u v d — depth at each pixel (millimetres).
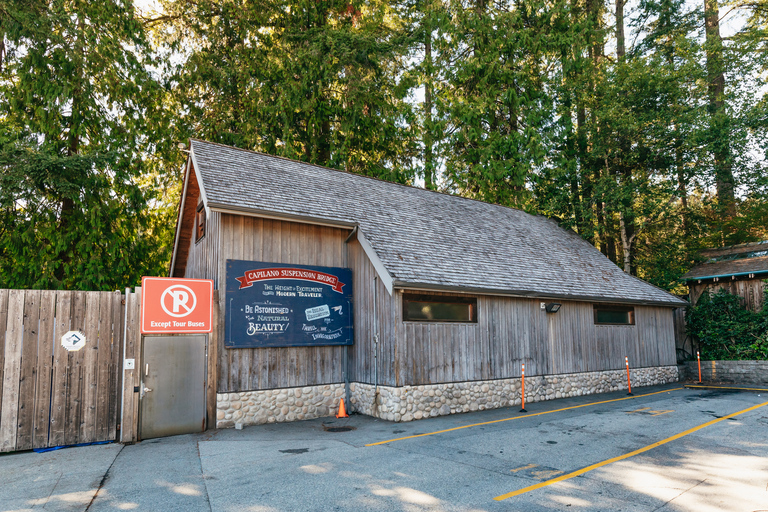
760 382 16297
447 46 24281
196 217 13633
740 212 22594
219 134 21328
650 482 5984
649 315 17094
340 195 13430
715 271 18766
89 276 16016
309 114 22344
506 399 12453
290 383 10961
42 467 7020
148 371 9023
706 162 20578
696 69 20359
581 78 22469
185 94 21266
